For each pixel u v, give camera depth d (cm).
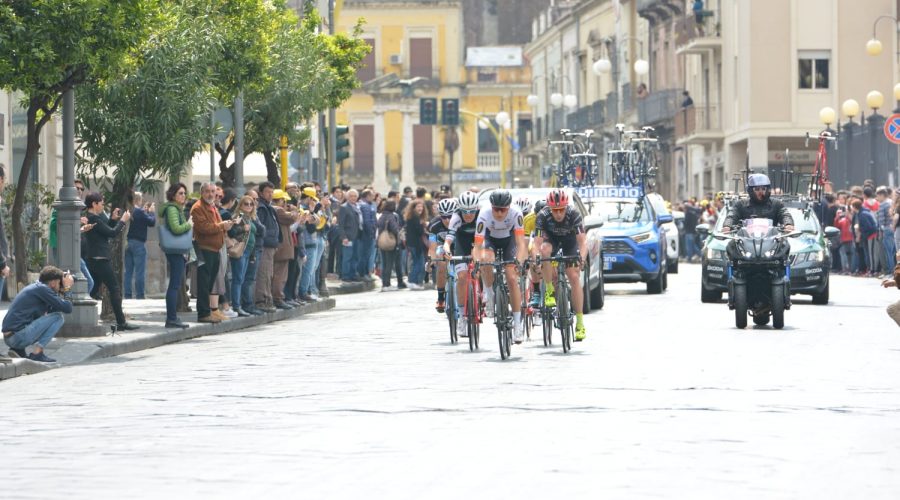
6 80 4038
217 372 3475
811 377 3153
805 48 12244
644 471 2014
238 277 5162
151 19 4334
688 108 13425
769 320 4859
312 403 2817
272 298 5519
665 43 14875
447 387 3031
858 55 12225
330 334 4597
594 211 6750
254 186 6222
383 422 2533
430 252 4762
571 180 8950
